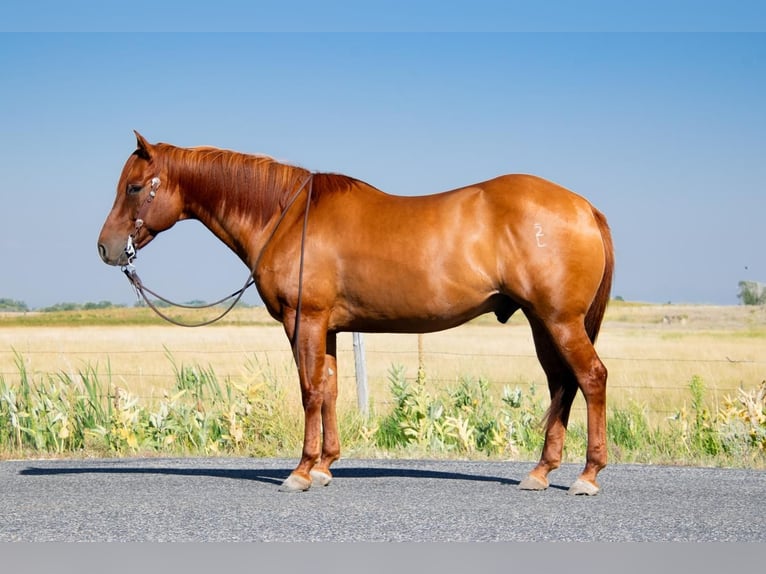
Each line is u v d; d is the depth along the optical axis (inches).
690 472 311.0
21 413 392.2
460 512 236.7
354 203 274.2
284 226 279.4
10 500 255.3
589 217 260.4
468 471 321.7
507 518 229.3
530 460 358.6
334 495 263.6
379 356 914.7
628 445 393.1
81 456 375.9
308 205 275.6
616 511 237.5
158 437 400.2
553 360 274.1
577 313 256.4
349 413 420.8
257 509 241.4
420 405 409.4
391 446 411.5
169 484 286.2
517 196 257.6
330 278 271.0
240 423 395.9
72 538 211.2
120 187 294.4
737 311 2691.9
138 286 300.8
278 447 391.2
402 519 228.5
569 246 254.1
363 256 266.4
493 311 271.7
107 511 239.1
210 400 429.4
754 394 389.7
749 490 270.8
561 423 275.0
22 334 1594.5
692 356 1147.3
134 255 296.4
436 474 312.5
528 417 405.7
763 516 231.1
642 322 2488.9
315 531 216.5
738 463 336.8
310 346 272.1
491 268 257.9
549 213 255.0
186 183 292.0
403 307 264.8
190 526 221.8
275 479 298.2
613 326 2316.7
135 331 1695.4
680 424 393.4
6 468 332.8
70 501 253.6
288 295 274.4
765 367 901.2
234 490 273.3
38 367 820.6
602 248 261.1
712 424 386.9
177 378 431.5
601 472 311.7
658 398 595.8
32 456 374.6
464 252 257.8
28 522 226.2
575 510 239.1
